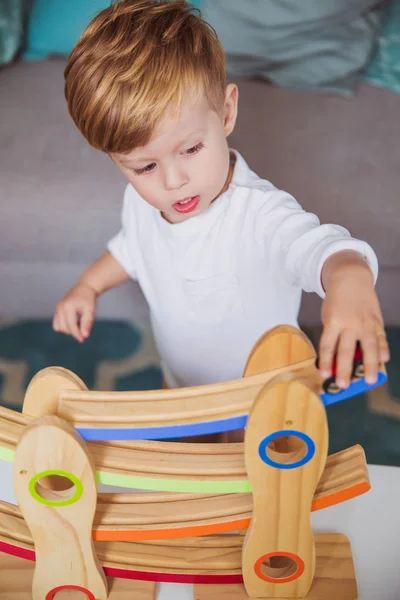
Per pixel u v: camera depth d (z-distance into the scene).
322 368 0.54
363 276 0.60
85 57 0.75
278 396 0.53
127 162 0.77
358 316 0.56
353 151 1.53
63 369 0.58
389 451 1.42
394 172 1.49
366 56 1.65
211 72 0.77
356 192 1.45
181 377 1.12
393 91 1.67
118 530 0.64
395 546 0.76
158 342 1.13
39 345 1.64
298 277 0.75
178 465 0.60
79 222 1.49
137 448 0.61
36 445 0.56
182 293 0.99
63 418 0.57
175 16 0.78
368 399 1.52
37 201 1.47
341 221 1.45
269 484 0.59
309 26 1.62
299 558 0.65
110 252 1.12
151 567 0.69
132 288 1.59
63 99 1.63
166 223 0.93
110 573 0.69
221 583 0.70
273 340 0.55
